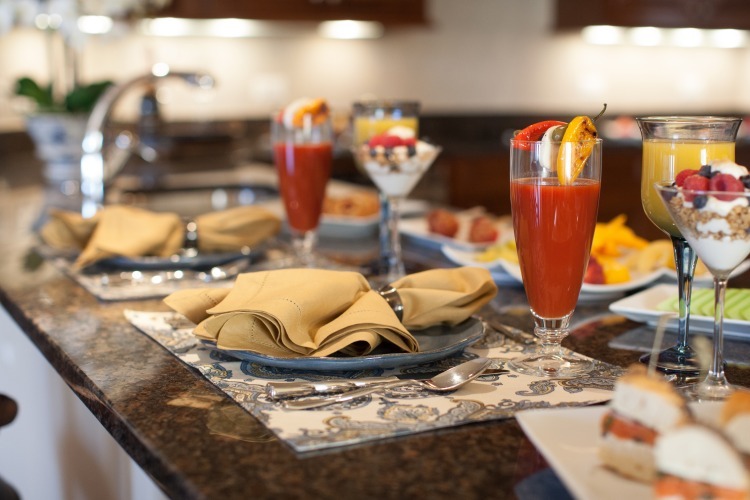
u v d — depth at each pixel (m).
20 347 1.63
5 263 1.59
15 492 1.21
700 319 1.08
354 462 0.72
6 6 2.55
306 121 1.51
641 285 1.27
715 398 0.82
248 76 4.38
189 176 2.98
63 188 2.64
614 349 1.03
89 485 1.40
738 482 0.53
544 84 5.21
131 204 2.47
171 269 1.48
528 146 0.91
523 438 0.76
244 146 4.11
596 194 0.92
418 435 0.77
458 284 1.06
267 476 0.69
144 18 3.76
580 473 0.64
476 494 0.66
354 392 0.86
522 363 0.96
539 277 0.93
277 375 0.93
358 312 0.94
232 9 3.96
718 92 5.71
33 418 1.60
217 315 0.94
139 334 1.11
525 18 5.09
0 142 3.39
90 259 1.45
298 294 0.95
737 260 0.81
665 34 5.42
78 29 2.58
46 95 2.74
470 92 5.03
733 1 5.06
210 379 0.92
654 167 0.95
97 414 0.91
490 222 1.66
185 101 4.23
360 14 4.30
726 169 0.80
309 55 4.54
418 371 0.94
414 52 4.83
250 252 1.54
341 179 3.80
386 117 1.48
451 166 4.15
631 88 5.44
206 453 0.74
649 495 0.61
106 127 2.28
